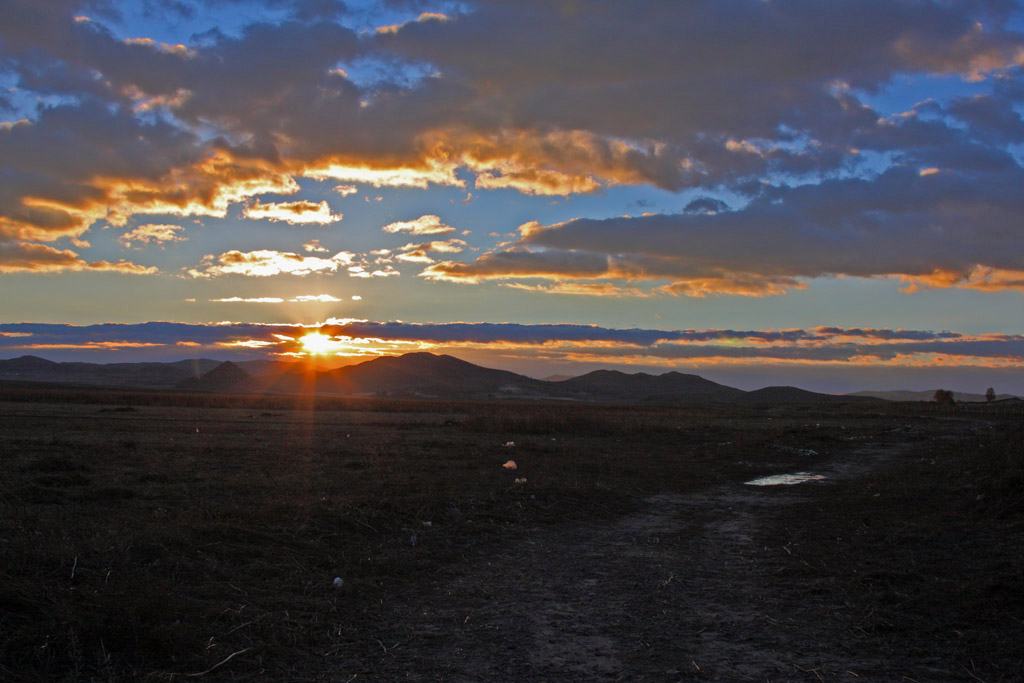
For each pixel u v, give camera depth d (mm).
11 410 43750
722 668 6152
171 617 6453
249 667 5820
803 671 6070
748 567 10211
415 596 8453
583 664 6238
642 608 8078
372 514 12188
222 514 11367
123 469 17984
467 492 15320
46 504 12227
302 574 8805
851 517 14148
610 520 14336
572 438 33938
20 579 6598
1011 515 12789
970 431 40688
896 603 8008
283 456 22594
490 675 5934
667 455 27391
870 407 86125
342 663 6133
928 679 5844
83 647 5547
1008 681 5734
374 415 55031
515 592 8734
